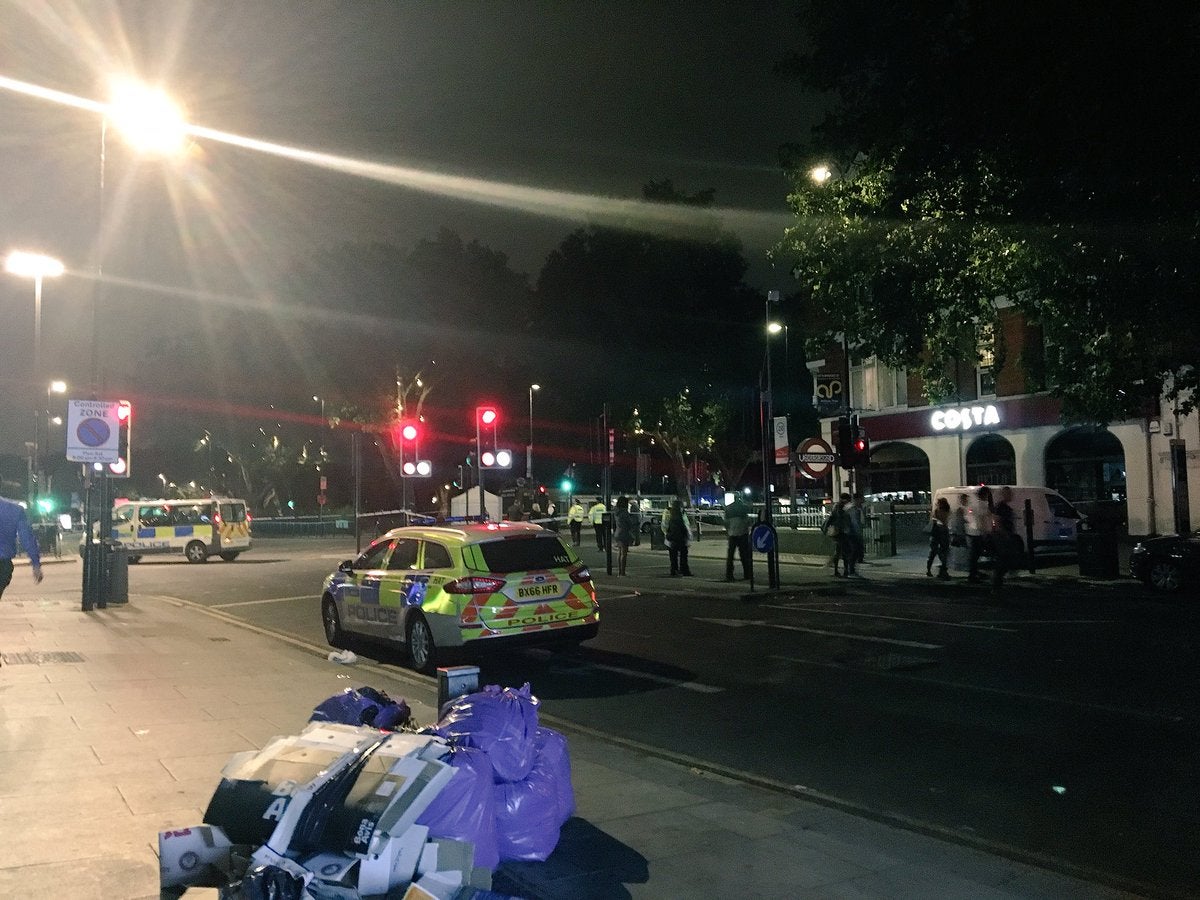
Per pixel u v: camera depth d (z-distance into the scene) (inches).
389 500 2514.8
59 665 424.8
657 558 1150.3
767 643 514.3
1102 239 503.5
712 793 258.8
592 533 1674.5
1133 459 1155.3
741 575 922.1
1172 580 700.7
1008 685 396.8
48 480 1818.4
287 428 2194.9
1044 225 512.4
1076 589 746.8
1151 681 397.7
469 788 180.2
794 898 187.2
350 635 516.1
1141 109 415.5
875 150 550.0
